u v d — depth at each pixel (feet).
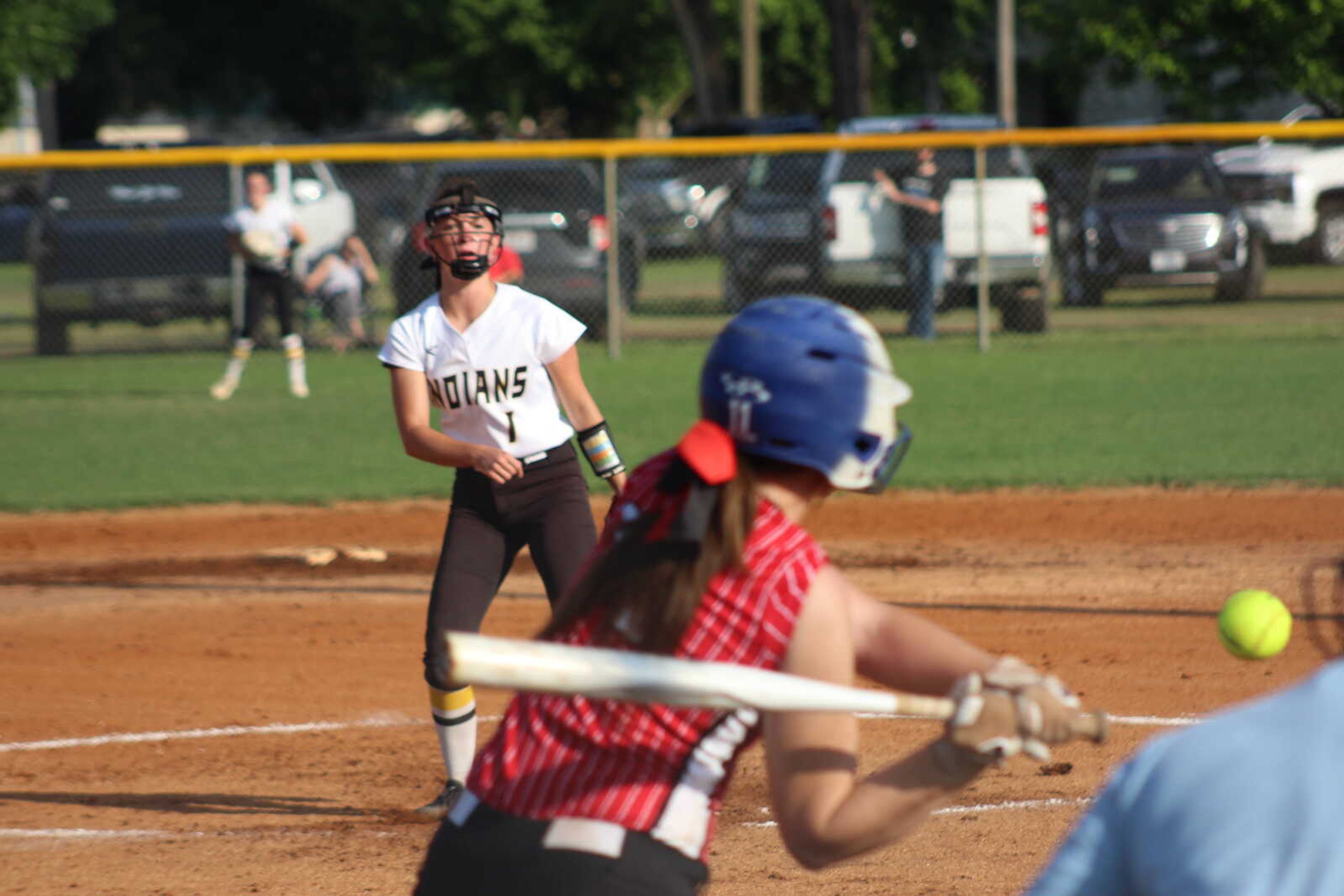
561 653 26.84
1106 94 522.47
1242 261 272.10
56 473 157.38
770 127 361.10
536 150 220.64
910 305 241.96
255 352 256.32
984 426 170.30
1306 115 314.35
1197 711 82.84
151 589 115.75
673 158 388.37
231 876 61.67
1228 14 249.75
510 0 517.14
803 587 29.60
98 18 316.40
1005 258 240.73
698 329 269.64
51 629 104.68
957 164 248.32
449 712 69.00
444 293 68.03
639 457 150.51
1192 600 105.91
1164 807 19.80
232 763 78.02
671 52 540.11
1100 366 211.61
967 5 516.73
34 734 83.05
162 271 245.45
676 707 27.86
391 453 165.48
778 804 28.73
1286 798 19.03
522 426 68.03
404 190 315.78
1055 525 129.18
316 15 622.13
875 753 77.05
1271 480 141.59
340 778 75.72
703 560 29.55
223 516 140.15
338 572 120.57
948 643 29.71
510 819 30.91
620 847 30.04
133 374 230.48
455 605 67.00
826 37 553.64
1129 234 273.13
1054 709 26.45
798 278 256.73
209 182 251.80
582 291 239.09
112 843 66.18
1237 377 198.90
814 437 30.25
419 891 31.89
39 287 245.45
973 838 65.21
